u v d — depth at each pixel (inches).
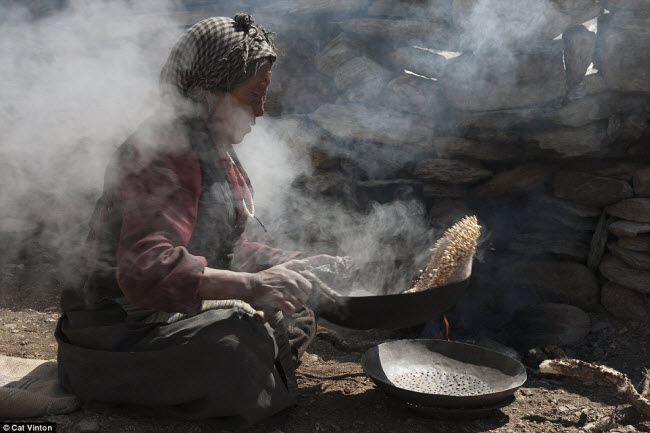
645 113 125.3
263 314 81.9
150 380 81.8
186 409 83.8
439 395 87.3
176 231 75.1
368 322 88.9
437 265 93.3
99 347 82.9
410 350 103.9
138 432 81.4
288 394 88.3
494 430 90.0
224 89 79.8
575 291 131.3
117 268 74.9
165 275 73.2
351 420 91.3
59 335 87.6
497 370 99.3
